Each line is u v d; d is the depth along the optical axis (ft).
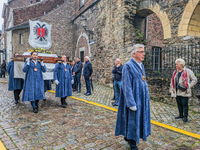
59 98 19.31
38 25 21.42
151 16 32.99
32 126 10.26
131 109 6.55
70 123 10.91
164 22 20.63
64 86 14.94
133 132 6.71
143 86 6.92
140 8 24.67
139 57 7.10
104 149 7.51
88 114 13.05
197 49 17.40
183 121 11.44
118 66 15.74
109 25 28.25
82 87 28.07
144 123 6.75
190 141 8.42
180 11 18.57
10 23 53.42
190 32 18.02
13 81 15.81
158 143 8.20
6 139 8.31
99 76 32.40
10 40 54.13
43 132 9.35
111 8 27.40
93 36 35.24
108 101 17.83
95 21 34.04
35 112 13.19
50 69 18.48
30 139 8.41
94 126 10.41
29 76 13.23
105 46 29.91
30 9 52.37
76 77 23.31
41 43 21.81
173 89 11.93
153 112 13.82
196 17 17.49
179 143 8.20
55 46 44.96
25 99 12.93
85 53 39.50
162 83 17.43
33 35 21.02
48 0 54.39
